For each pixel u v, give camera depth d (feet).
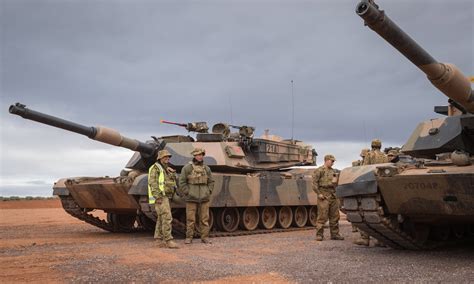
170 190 43.60
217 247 43.09
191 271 29.81
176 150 60.70
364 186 36.29
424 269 30.50
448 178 32.09
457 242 44.55
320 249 41.52
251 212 62.49
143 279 27.30
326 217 49.39
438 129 40.93
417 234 40.22
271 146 67.82
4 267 31.53
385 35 27.14
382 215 36.83
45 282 26.58
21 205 165.07
